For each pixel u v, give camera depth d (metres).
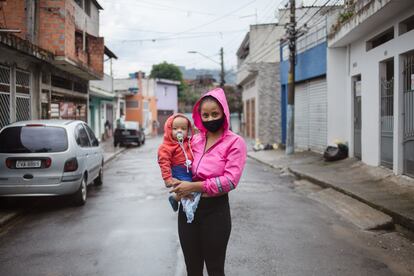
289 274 4.88
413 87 10.19
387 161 11.96
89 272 5.00
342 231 6.86
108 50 30.50
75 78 21.09
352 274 4.91
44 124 8.65
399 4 9.93
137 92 48.47
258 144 24.98
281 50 26.39
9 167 8.19
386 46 11.66
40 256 5.64
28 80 14.44
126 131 29.44
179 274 4.89
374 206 8.22
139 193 10.45
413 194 8.94
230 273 4.90
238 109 48.25
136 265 5.20
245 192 10.67
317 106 19.80
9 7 15.16
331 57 17.06
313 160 17.17
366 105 13.45
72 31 17.09
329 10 16.28
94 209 8.58
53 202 9.35
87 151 9.68
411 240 6.41
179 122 3.39
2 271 5.10
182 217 3.44
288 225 7.18
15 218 7.93
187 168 3.38
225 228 3.36
